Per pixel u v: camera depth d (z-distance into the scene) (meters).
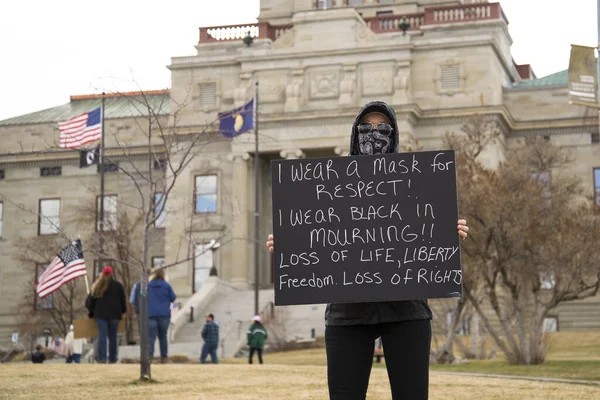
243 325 59.50
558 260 33.94
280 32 77.12
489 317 58.56
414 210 9.32
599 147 72.44
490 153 67.56
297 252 9.35
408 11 81.56
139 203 78.19
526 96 74.62
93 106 84.75
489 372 28.34
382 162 9.39
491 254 36.09
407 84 70.50
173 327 58.09
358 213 9.37
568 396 17.36
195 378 21.14
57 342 56.47
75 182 82.75
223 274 72.44
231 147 72.69
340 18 72.25
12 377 20.80
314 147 71.25
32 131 84.19
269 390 18.52
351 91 71.31
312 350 49.16
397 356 8.70
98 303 29.02
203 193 73.50
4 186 84.56
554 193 36.16
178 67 74.88
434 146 70.88
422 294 9.17
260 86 72.88
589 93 33.66
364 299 8.70
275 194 9.46
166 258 73.31
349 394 8.72
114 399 17.22
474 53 71.62
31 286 77.12
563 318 68.69
